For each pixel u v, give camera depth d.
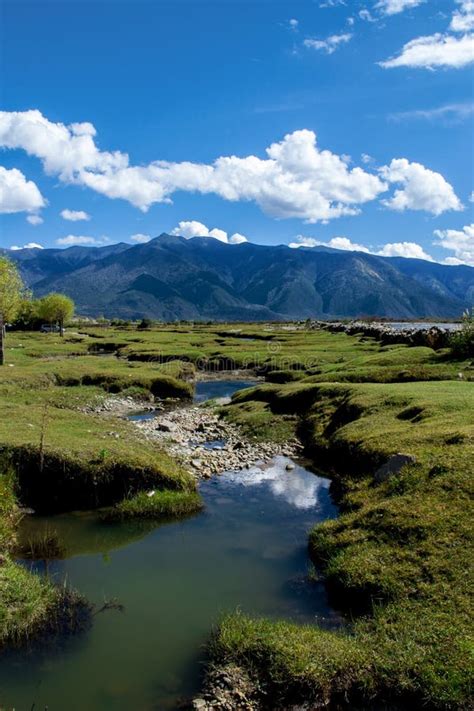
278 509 17.89
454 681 8.62
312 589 12.45
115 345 82.19
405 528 12.92
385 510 14.07
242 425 30.97
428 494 14.20
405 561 11.87
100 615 11.34
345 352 64.44
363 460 19.70
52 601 11.56
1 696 8.93
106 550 14.76
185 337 100.19
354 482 18.62
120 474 18.45
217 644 10.09
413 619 10.14
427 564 11.49
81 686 9.16
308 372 47.19
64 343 84.44
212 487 20.27
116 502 18.03
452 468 14.98
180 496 17.89
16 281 60.53
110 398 39.94
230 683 9.15
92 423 25.61
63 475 18.11
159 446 24.36
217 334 114.38
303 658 9.42
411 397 25.48
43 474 18.12
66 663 9.76
